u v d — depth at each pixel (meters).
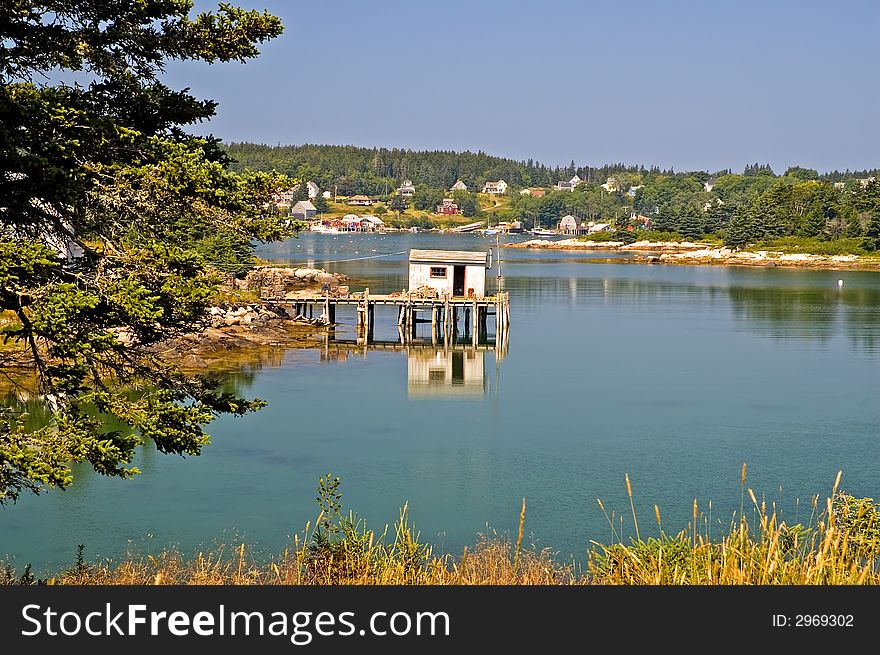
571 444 31.45
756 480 27.34
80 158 12.59
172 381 14.12
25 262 11.42
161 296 12.87
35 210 12.24
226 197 12.77
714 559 11.79
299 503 24.97
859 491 26.17
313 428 33.03
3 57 12.67
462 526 23.42
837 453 30.34
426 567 13.80
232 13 13.66
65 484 11.67
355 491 26.22
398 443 31.33
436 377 42.97
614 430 33.34
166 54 13.77
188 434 13.46
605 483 27.17
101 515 23.58
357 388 40.12
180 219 13.29
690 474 28.02
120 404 13.21
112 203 12.62
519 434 32.75
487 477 27.72
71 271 12.80
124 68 13.44
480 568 14.59
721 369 45.59
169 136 13.78
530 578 13.15
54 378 13.46
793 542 12.04
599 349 51.78
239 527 22.94
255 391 39.03
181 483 26.41
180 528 22.77
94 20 13.34
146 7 13.24
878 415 35.81
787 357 49.25
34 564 20.08
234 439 31.28
